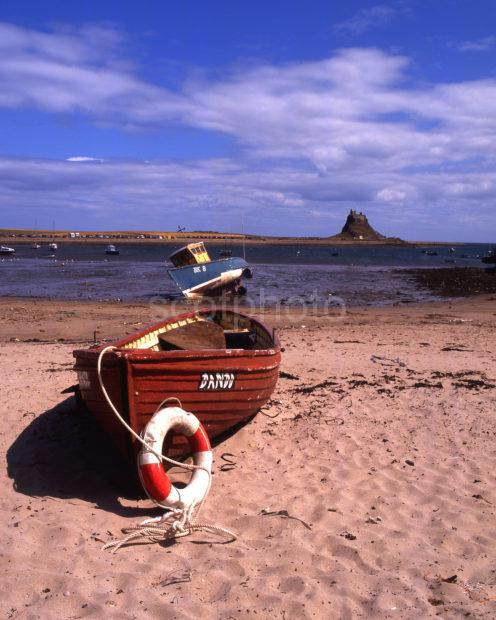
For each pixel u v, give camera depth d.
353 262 70.12
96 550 4.68
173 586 4.20
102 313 21.52
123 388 5.66
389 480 6.16
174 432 5.84
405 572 4.45
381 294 30.50
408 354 12.61
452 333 16.09
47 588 4.15
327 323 18.94
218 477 6.29
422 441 7.29
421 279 39.81
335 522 5.27
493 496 5.78
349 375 10.52
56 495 5.85
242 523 5.26
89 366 6.20
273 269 52.19
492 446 7.09
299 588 4.20
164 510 5.54
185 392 6.07
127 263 60.62
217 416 6.62
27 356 12.16
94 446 7.07
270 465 6.65
